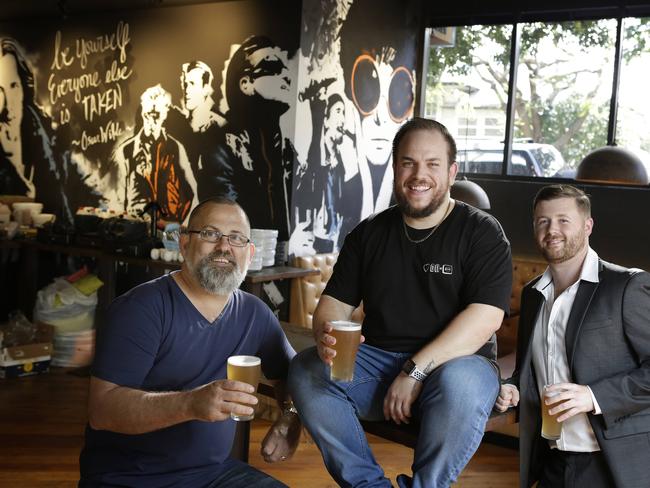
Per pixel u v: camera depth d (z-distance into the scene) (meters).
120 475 2.23
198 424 2.28
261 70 5.42
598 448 2.44
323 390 2.20
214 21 5.68
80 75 6.64
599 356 2.37
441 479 2.03
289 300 5.40
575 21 5.73
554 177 5.86
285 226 5.35
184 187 5.94
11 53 7.15
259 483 2.29
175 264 5.02
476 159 6.22
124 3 6.12
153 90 6.11
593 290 2.41
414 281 2.35
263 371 2.51
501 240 2.31
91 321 5.78
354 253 2.49
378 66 5.98
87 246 5.72
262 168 5.46
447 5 6.25
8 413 4.58
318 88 5.42
